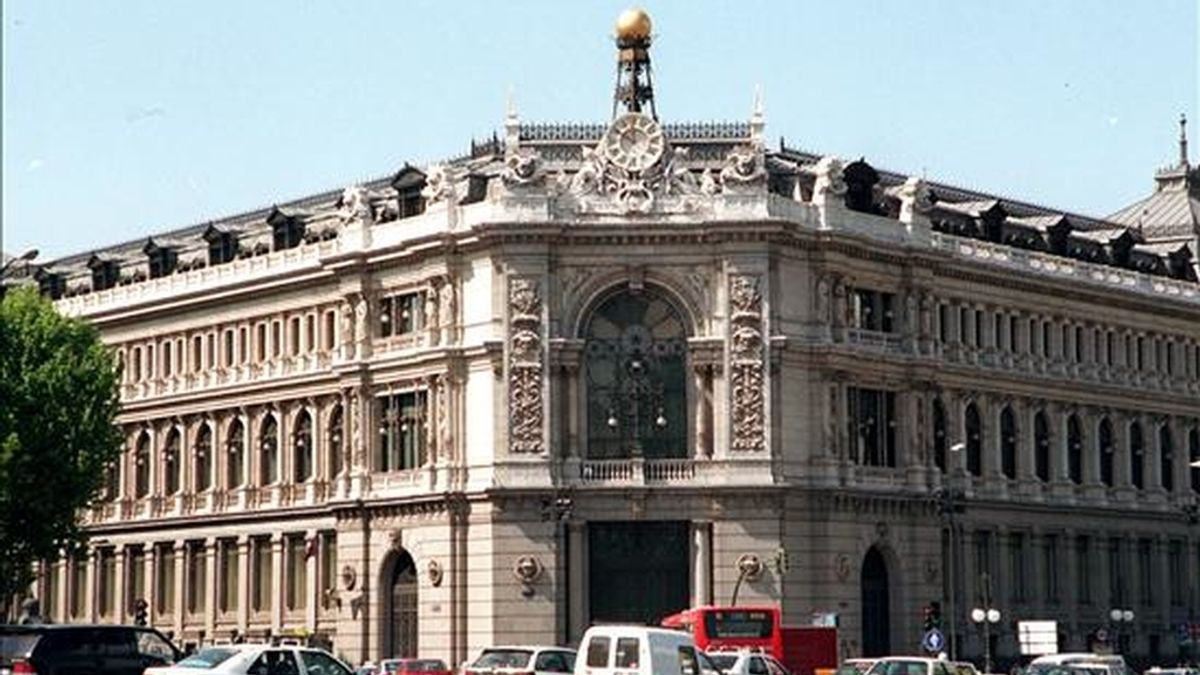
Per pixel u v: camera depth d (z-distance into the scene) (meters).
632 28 131.88
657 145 121.50
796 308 122.38
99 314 149.88
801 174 128.25
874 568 126.50
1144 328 149.38
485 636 119.31
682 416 121.00
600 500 119.62
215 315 142.25
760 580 118.62
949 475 131.62
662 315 121.56
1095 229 154.62
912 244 128.62
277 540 136.00
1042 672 85.62
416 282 126.38
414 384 125.62
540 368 120.00
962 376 132.88
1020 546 138.00
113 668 83.19
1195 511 137.25
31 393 121.31
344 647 127.81
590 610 119.69
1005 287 137.25
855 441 125.56
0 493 118.88
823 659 105.31
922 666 87.06
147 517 146.62
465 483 121.88
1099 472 144.62
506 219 120.31
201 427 143.62
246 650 73.25
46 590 155.12
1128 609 145.50
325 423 133.12
